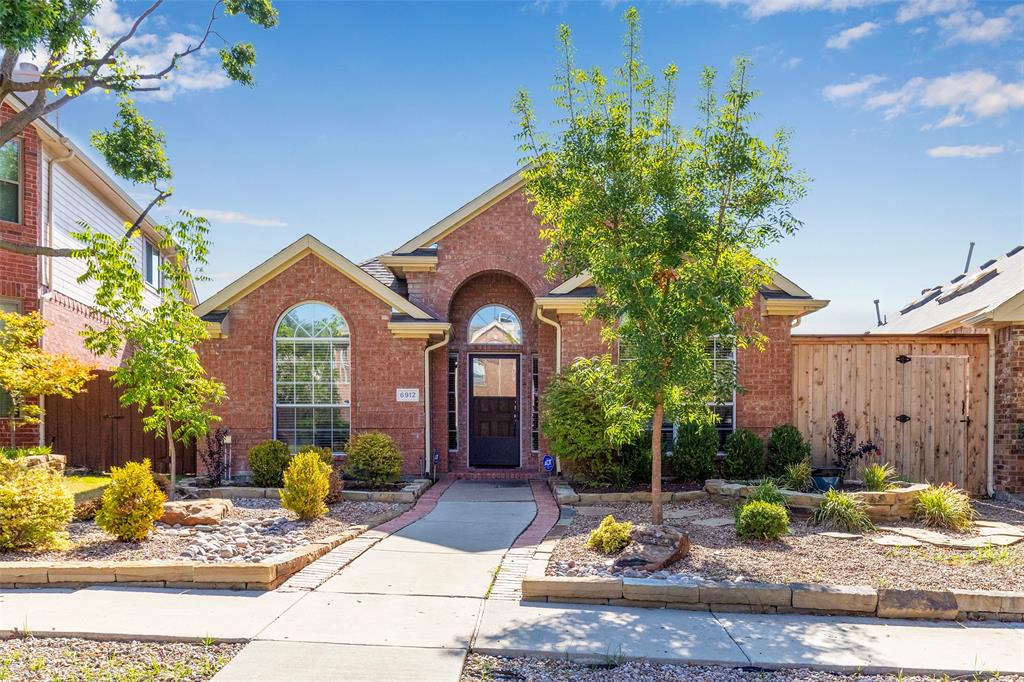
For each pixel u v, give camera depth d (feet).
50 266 46.39
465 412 52.29
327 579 22.68
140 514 25.73
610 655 16.55
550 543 27.45
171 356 32.24
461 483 46.26
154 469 44.96
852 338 42.24
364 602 20.29
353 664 15.70
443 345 48.42
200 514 29.37
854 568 23.39
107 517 25.58
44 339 44.80
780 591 20.06
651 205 26.99
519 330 52.60
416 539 28.91
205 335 34.78
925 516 30.71
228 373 45.37
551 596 20.65
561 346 43.75
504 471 50.72
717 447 40.68
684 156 27.45
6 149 43.93
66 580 21.29
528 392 52.08
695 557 24.23
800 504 32.14
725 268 25.88
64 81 34.86
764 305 42.06
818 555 25.08
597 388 28.99
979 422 41.32
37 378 36.70
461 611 19.61
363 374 45.73
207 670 15.24
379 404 45.65
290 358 45.88
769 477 38.27
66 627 17.58
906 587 21.22
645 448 39.73
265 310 45.68
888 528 29.84
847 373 42.32
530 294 52.49
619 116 26.71
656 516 27.89
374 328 45.85
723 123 26.58
